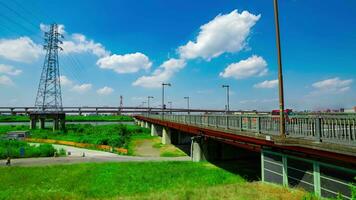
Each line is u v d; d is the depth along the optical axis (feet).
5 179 90.38
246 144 78.28
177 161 123.03
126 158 136.46
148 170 101.30
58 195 68.80
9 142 177.47
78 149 171.94
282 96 55.62
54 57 332.39
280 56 55.72
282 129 55.31
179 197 57.52
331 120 45.80
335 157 44.01
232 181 82.43
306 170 54.44
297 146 53.26
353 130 40.96
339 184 46.26
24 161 127.75
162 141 202.80
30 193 71.15
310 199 49.16
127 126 337.52
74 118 552.41
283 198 52.65
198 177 88.63
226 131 84.94
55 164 118.52
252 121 74.69
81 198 66.23
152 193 66.54
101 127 314.76
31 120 302.66
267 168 67.51
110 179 87.51
